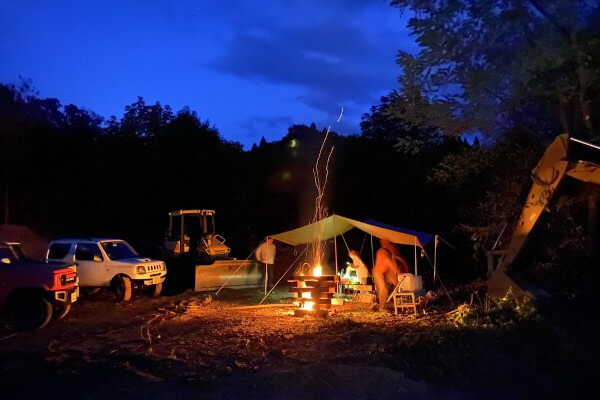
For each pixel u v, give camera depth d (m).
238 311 13.09
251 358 8.20
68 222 33.06
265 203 29.59
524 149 12.12
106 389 6.91
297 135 31.03
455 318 10.17
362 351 8.41
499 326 9.16
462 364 7.59
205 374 7.41
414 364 7.64
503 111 9.52
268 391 6.75
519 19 7.99
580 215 11.50
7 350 9.19
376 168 25.06
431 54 8.94
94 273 15.32
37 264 11.67
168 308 13.72
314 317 11.94
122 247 16.70
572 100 9.36
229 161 33.47
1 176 30.05
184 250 19.58
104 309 14.00
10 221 31.17
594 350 8.14
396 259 13.77
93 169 33.69
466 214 14.88
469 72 8.91
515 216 11.62
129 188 33.44
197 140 34.53
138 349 8.84
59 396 6.69
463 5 8.47
